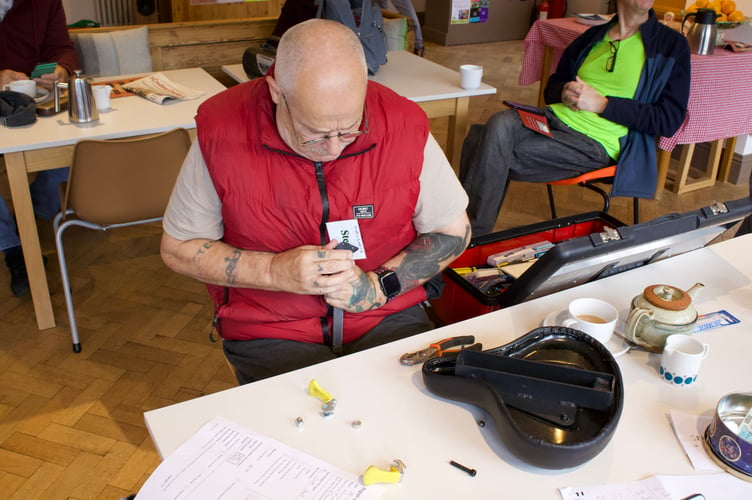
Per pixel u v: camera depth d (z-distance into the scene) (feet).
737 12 11.25
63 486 6.29
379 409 3.87
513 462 3.55
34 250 8.07
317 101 4.08
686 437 3.70
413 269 5.15
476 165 9.23
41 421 7.06
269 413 3.83
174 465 3.45
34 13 10.34
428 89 9.68
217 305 5.30
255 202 4.72
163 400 7.43
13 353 8.08
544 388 3.66
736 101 10.94
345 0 9.77
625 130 9.23
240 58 12.98
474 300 6.22
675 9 13.80
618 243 4.50
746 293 5.08
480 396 3.73
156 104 8.86
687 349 4.22
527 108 9.12
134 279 9.71
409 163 4.88
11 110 7.95
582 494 3.34
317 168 4.67
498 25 26.12
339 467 3.48
